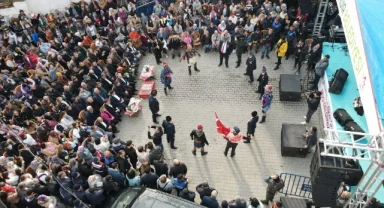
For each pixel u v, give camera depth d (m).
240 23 17.61
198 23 18.61
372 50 9.13
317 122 14.55
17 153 12.85
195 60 16.88
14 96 15.07
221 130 13.01
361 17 9.99
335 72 14.46
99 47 17.23
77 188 10.58
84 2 20.14
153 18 18.92
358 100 13.12
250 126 13.25
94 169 11.43
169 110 15.55
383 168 7.88
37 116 14.02
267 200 11.66
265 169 13.05
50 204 9.94
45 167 11.28
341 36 16.39
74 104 14.15
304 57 15.96
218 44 17.64
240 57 16.92
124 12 19.72
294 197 11.94
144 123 15.10
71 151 12.45
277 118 14.83
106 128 13.67
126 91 15.65
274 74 16.81
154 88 16.62
